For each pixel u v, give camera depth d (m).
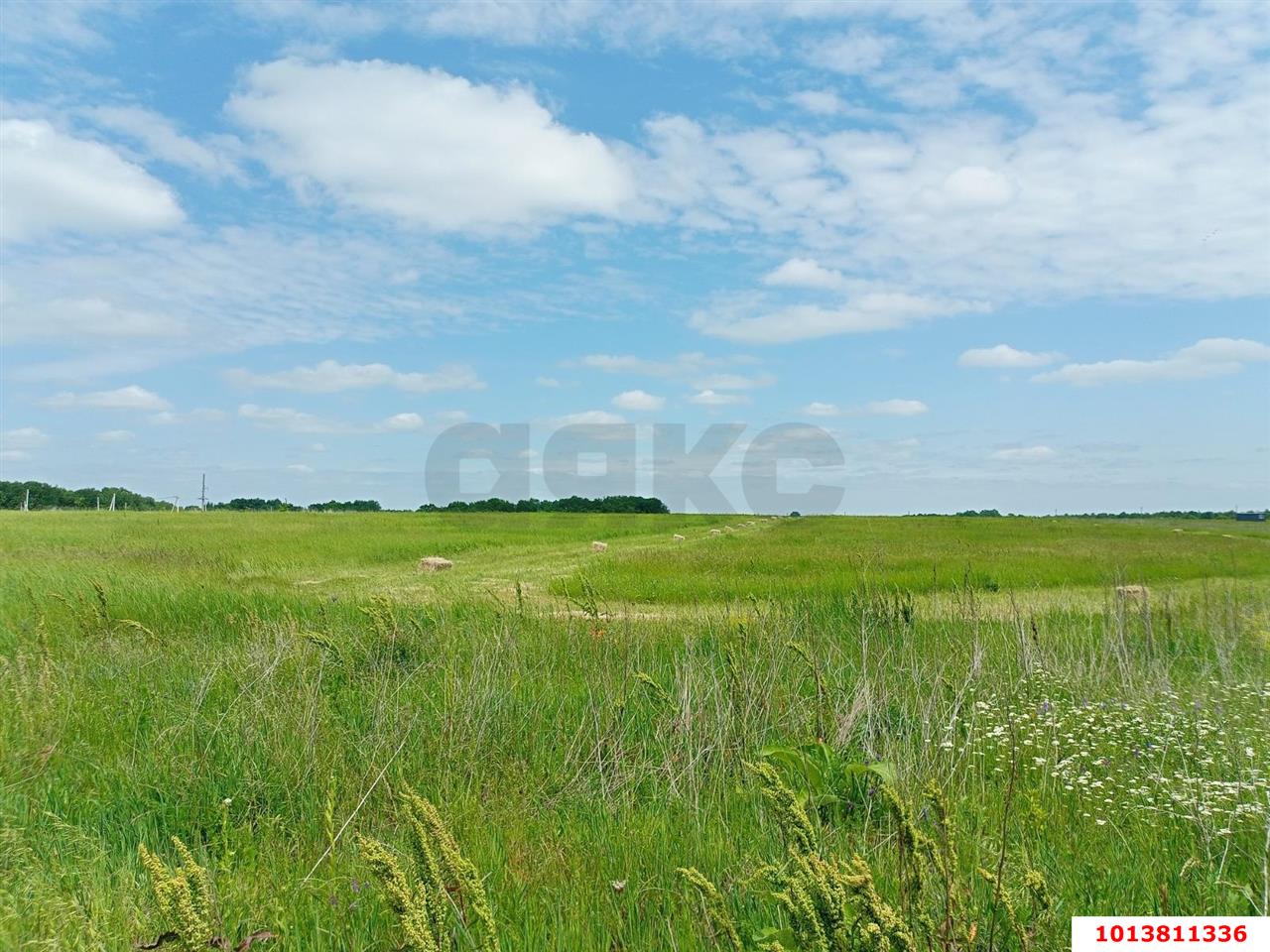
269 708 6.18
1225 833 3.95
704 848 4.14
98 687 7.16
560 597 14.34
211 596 11.72
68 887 3.80
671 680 7.01
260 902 3.71
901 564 20.33
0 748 5.53
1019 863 3.49
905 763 4.79
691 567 19.39
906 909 2.92
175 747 5.68
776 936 3.01
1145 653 7.75
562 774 5.35
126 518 44.97
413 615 9.35
